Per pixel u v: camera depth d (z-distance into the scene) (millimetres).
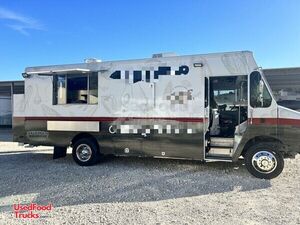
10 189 6793
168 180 7418
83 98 9320
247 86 7805
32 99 9867
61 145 9562
